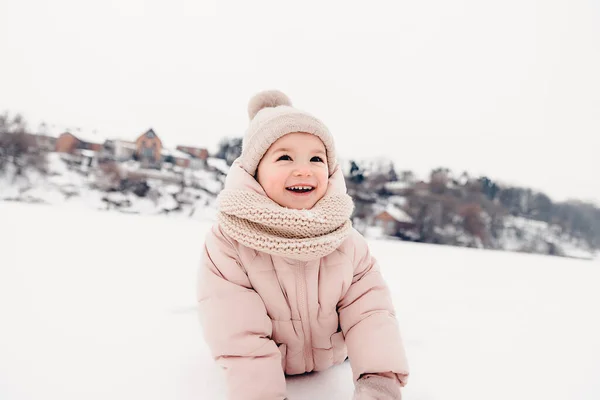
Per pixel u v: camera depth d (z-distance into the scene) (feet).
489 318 5.43
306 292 2.75
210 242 2.89
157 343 3.55
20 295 4.92
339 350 3.04
